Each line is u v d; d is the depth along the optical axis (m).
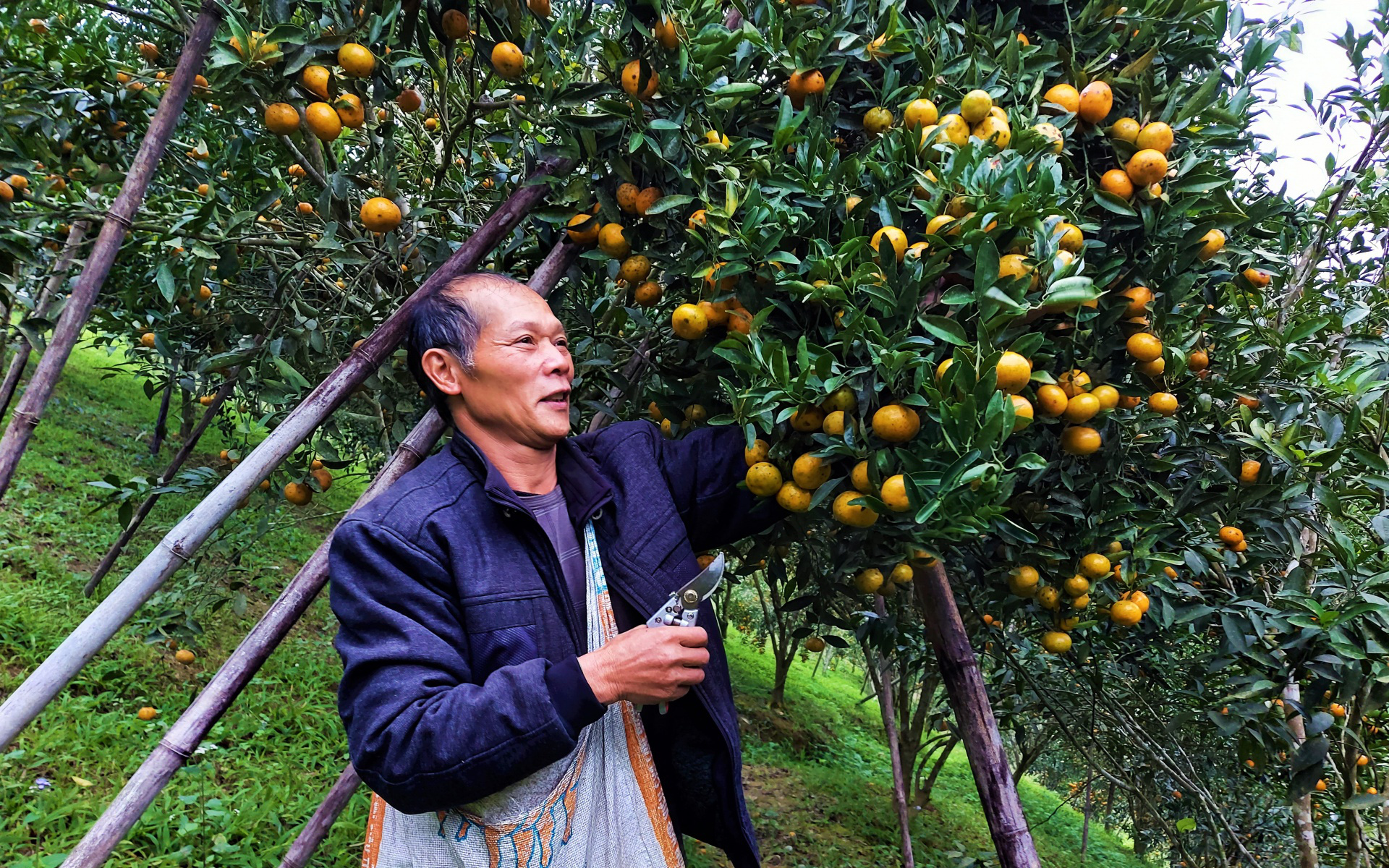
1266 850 4.29
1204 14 1.61
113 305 3.20
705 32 1.51
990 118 1.41
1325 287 2.49
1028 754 4.65
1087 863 6.93
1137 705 3.63
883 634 2.38
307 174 2.63
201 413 8.83
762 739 7.45
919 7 1.77
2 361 2.68
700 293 1.56
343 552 1.16
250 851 3.32
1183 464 1.98
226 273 1.99
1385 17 2.06
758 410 1.24
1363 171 2.32
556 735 0.99
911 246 1.39
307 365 2.27
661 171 1.57
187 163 2.72
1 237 1.90
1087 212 1.53
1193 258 1.51
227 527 2.86
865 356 1.23
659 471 1.46
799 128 1.61
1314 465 1.71
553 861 1.14
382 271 2.60
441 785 1.00
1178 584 1.97
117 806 1.32
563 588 1.25
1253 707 1.89
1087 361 1.57
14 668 3.99
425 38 1.57
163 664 4.45
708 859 4.90
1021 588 1.74
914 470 1.17
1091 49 1.58
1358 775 2.65
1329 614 1.61
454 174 2.64
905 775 6.48
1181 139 1.57
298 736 4.36
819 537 1.94
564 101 1.58
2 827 3.05
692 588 1.14
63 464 6.45
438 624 1.13
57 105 2.39
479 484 1.28
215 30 1.52
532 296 1.35
